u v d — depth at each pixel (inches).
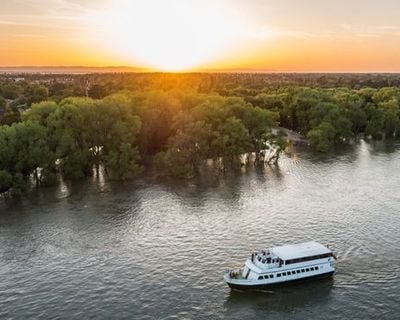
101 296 3745.1
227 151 7854.3
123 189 6712.6
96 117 7386.8
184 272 4116.6
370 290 3769.7
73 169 7160.4
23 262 4362.7
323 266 3951.8
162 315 3472.0
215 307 3580.2
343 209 5689.0
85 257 4448.8
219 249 4574.3
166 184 6973.4
